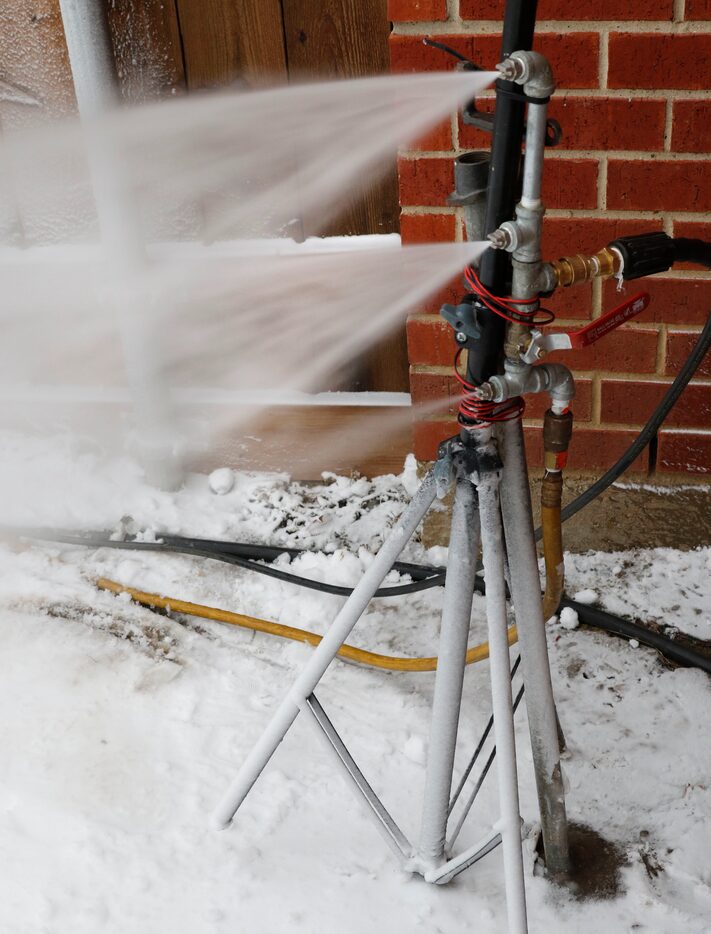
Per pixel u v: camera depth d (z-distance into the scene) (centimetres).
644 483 212
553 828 154
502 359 127
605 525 216
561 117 181
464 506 130
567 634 200
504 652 132
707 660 190
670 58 172
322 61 214
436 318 205
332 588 211
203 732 184
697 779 172
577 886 158
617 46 173
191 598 213
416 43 182
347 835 167
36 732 185
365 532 227
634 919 153
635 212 188
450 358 209
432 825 151
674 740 179
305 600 211
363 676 194
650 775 173
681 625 199
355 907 156
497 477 128
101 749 181
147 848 165
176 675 196
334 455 243
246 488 241
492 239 116
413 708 187
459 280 201
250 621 203
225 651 202
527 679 142
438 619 206
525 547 134
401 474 240
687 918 153
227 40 214
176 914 156
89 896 158
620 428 208
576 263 121
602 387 204
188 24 213
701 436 205
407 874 160
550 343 122
